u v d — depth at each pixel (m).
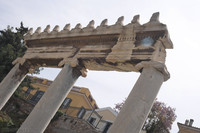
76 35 10.94
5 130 17.12
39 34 13.23
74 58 10.48
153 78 7.28
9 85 12.90
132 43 8.67
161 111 30.38
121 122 6.82
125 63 8.70
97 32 10.04
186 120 26.53
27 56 13.45
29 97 31.91
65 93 10.12
